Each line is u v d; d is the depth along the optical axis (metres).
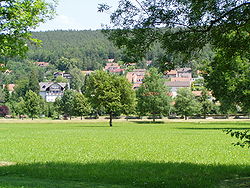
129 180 13.47
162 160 20.33
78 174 14.70
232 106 56.31
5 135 44.69
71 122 96.12
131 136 42.06
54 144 31.36
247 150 26.22
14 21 17.64
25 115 142.12
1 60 18.94
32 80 190.12
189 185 12.20
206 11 11.66
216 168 16.42
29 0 18.42
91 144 31.30
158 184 12.48
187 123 86.06
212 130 54.28
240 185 12.00
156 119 110.19
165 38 12.21
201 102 112.50
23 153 24.25
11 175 14.64
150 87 96.38
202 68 52.16
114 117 120.75
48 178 13.90
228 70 15.31
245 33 12.48
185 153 24.22
